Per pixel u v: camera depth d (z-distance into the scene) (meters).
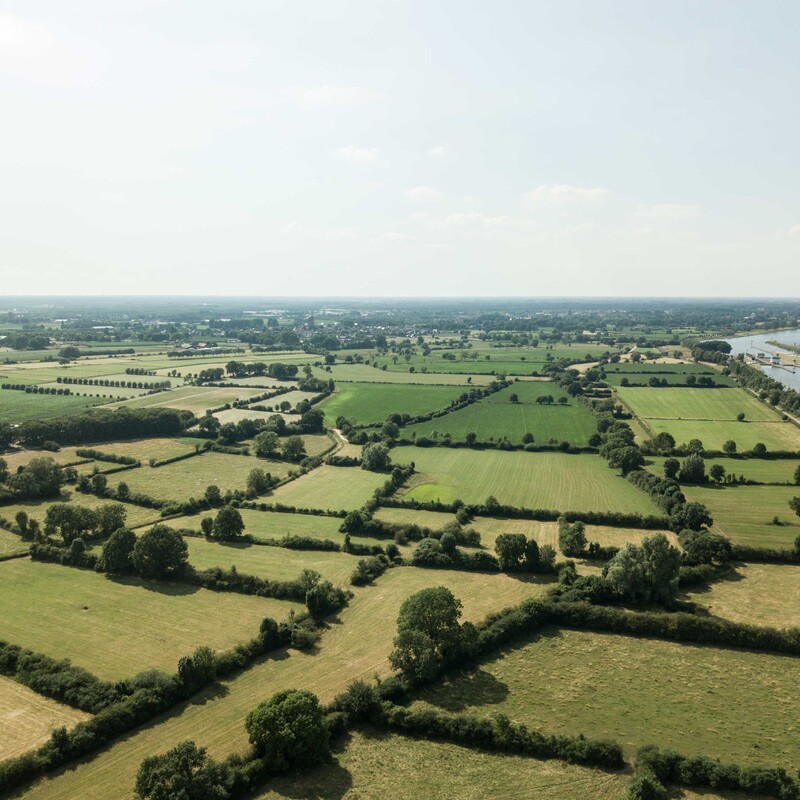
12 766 64.06
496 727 71.81
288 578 110.88
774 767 66.94
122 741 70.75
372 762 69.06
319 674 83.75
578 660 88.38
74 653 87.00
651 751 67.69
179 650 88.38
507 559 114.50
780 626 95.62
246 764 66.31
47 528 125.88
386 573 114.94
